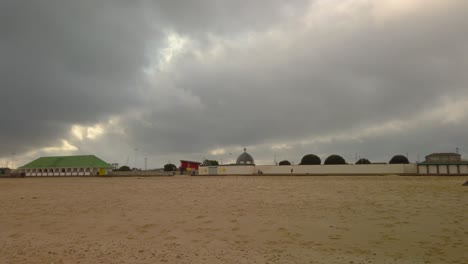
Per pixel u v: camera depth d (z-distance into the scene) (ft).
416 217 46.19
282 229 41.70
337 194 75.20
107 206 63.05
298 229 41.52
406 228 40.37
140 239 38.81
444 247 32.40
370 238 36.70
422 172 234.58
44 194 89.25
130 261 30.86
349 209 54.08
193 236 39.63
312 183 116.88
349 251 32.40
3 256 33.40
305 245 34.81
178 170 376.27
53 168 370.32
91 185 128.67
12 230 45.19
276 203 62.28
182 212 54.95
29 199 77.30
